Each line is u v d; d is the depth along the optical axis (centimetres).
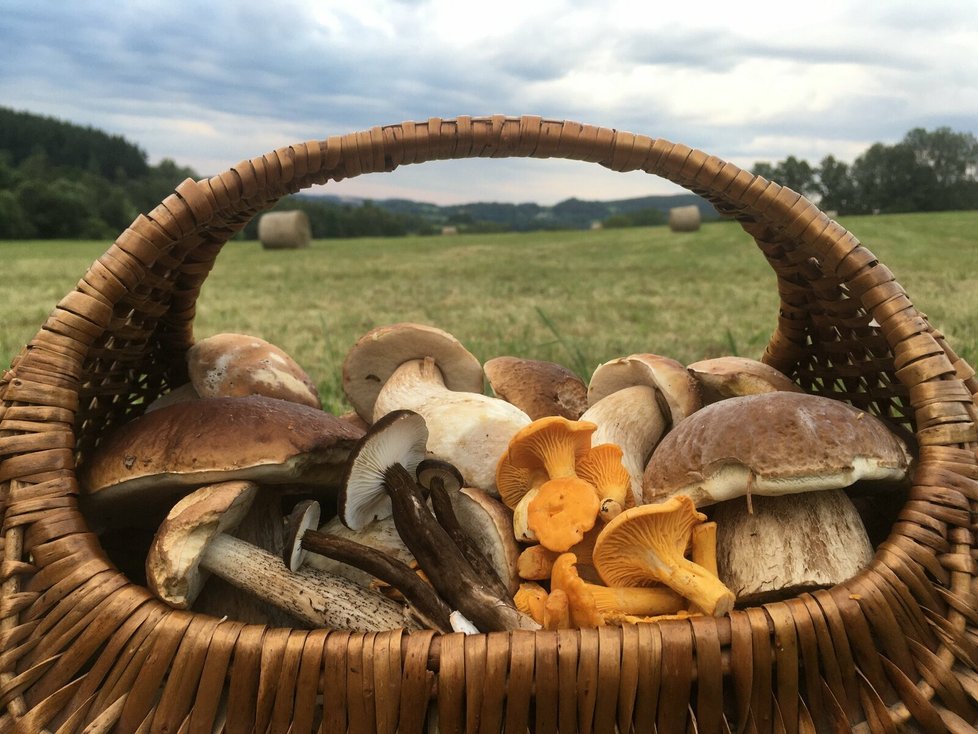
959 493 33
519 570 38
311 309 258
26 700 30
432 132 38
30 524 32
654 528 34
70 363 34
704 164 39
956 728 29
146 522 43
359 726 29
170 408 39
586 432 39
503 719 29
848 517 36
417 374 52
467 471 44
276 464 36
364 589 36
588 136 39
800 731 30
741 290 305
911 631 31
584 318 217
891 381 44
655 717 29
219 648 29
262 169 37
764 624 29
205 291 341
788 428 34
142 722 30
